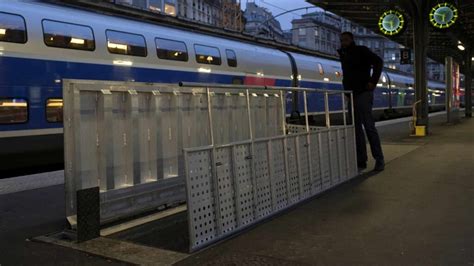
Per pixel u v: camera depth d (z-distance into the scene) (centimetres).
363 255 425
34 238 482
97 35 1081
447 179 750
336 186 718
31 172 982
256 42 1892
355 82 827
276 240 471
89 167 501
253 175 538
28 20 942
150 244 462
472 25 2150
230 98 641
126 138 535
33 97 940
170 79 1281
